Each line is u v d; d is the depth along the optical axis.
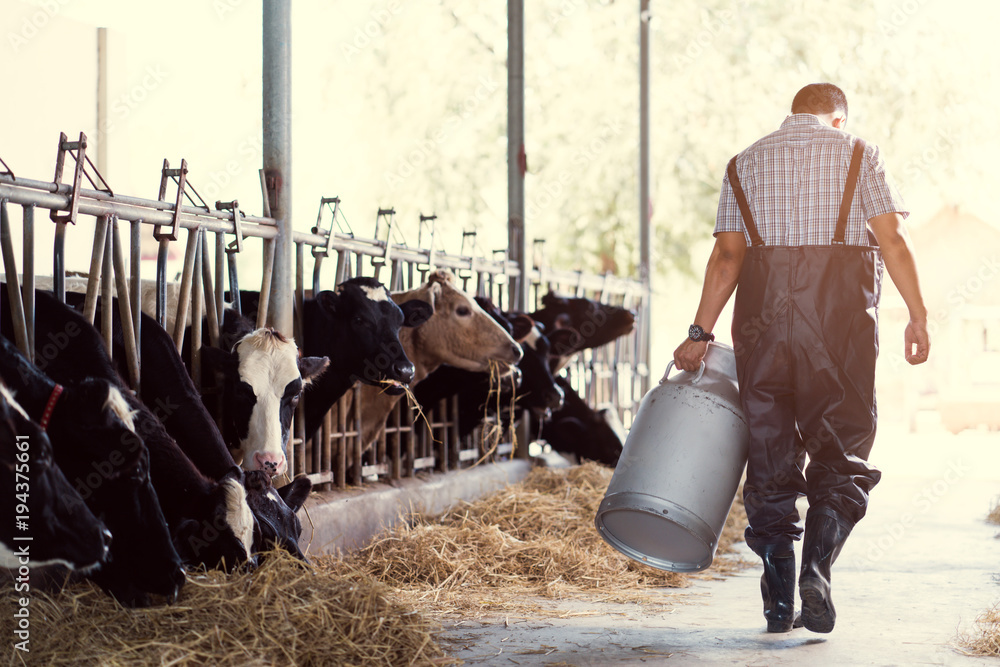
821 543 3.78
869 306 3.91
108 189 4.53
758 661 3.59
